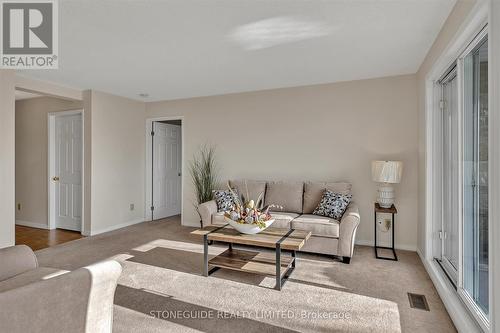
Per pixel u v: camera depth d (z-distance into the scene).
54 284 1.27
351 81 4.14
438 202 3.09
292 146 4.50
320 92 4.32
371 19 2.38
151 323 2.05
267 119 4.67
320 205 3.80
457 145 2.42
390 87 3.93
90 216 4.61
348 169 4.16
